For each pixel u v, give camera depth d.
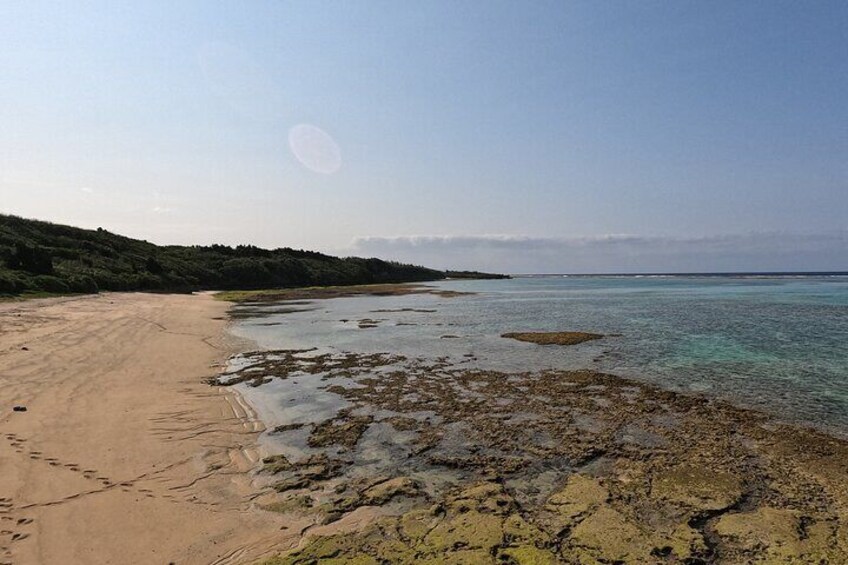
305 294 64.69
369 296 62.91
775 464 9.14
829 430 11.14
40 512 6.96
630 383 15.38
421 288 88.56
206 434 10.82
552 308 42.81
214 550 6.39
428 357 20.05
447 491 8.18
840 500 7.72
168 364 17.36
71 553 6.10
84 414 11.18
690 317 33.69
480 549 6.26
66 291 40.00
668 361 18.81
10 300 31.36
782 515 7.16
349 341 24.44
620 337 24.80
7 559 5.85
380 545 6.44
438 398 13.90
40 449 9.01
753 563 6.07
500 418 12.02
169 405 12.59
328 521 7.23
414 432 11.12
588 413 12.37
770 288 76.75
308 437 10.91
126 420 11.12
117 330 23.14
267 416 12.42
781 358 19.22
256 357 20.03
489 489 8.07
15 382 12.94
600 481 8.39
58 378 13.73
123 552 6.21
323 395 14.36
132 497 7.67
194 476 8.66
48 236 62.94
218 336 25.42
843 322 30.08
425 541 6.49
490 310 41.53
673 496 7.81
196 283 70.75
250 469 9.16
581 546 6.36
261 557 6.27
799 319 31.83
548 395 14.08
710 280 135.25
